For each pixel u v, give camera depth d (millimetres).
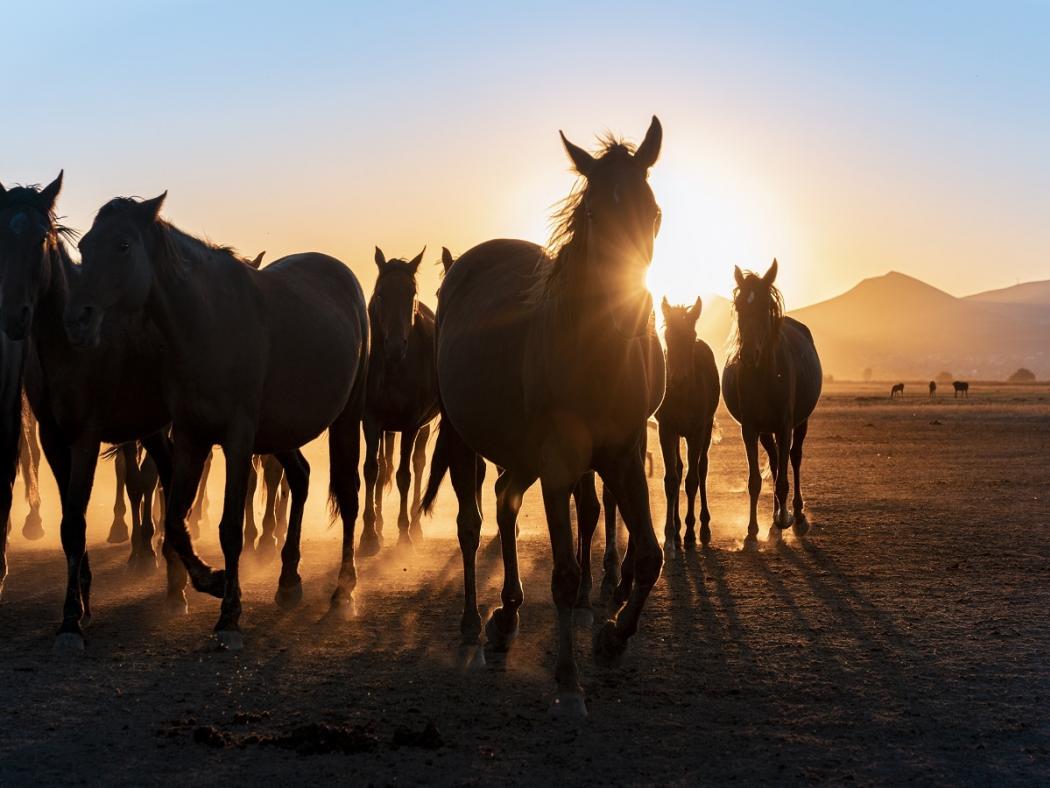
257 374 8281
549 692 6723
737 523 14961
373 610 9148
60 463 8508
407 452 12773
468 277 8102
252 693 6660
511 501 7594
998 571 10836
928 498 17688
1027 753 5621
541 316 6488
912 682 6902
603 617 8961
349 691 6711
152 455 9289
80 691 6664
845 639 8047
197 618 8781
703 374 12336
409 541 12383
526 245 8195
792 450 13719
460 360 7383
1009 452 28734
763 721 6141
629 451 6551
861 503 16984
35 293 7668
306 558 12031
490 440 7215
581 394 6250
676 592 9883
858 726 6055
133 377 8398
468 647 7414
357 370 9898
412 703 6492
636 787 5160
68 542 7953
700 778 5277
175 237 7930
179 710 6320
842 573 10828
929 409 63406
